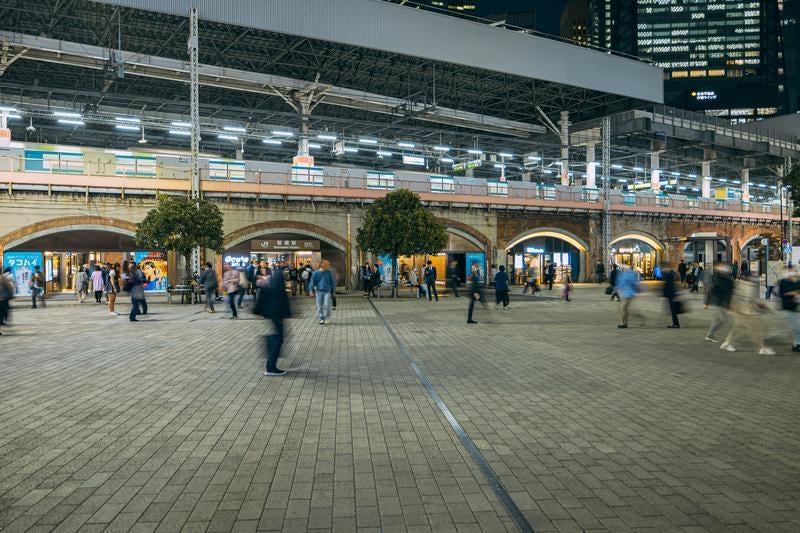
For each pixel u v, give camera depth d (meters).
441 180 39.59
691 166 72.25
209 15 34.78
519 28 46.44
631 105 54.56
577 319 18.30
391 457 5.21
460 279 41.34
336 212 35.84
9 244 28.06
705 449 5.46
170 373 9.31
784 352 11.52
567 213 45.03
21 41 32.78
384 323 17.20
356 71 45.06
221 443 5.64
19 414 6.76
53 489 4.48
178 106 47.22
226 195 32.38
